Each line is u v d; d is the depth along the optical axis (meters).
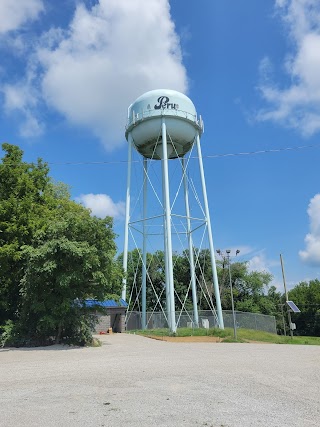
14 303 23.08
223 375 10.64
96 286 21.03
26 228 21.91
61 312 19.89
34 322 20.97
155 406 7.12
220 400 7.60
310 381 9.80
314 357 15.39
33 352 17.50
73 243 19.78
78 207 30.11
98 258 20.36
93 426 5.91
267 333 32.72
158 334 29.39
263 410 6.84
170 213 32.31
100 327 33.22
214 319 34.53
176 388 8.79
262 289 64.00
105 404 7.30
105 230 21.41
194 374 10.80
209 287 55.22
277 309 64.75
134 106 35.22
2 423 6.11
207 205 34.28
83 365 12.93
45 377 10.51
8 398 7.94
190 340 26.25
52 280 20.31
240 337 27.86
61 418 6.36
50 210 25.22
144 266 37.09
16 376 10.78
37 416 6.50
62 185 42.16
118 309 35.53
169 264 31.12
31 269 19.89
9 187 23.72
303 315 66.75
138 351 18.09
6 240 21.98
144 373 11.01
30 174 25.30
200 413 6.62
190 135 34.56
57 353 17.05
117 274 22.42
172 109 33.44
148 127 33.88
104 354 16.61
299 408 6.99
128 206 35.00
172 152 36.22
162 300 54.03
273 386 9.08
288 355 16.20
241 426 5.86
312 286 70.19
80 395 8.12
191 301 55.12
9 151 25.16
